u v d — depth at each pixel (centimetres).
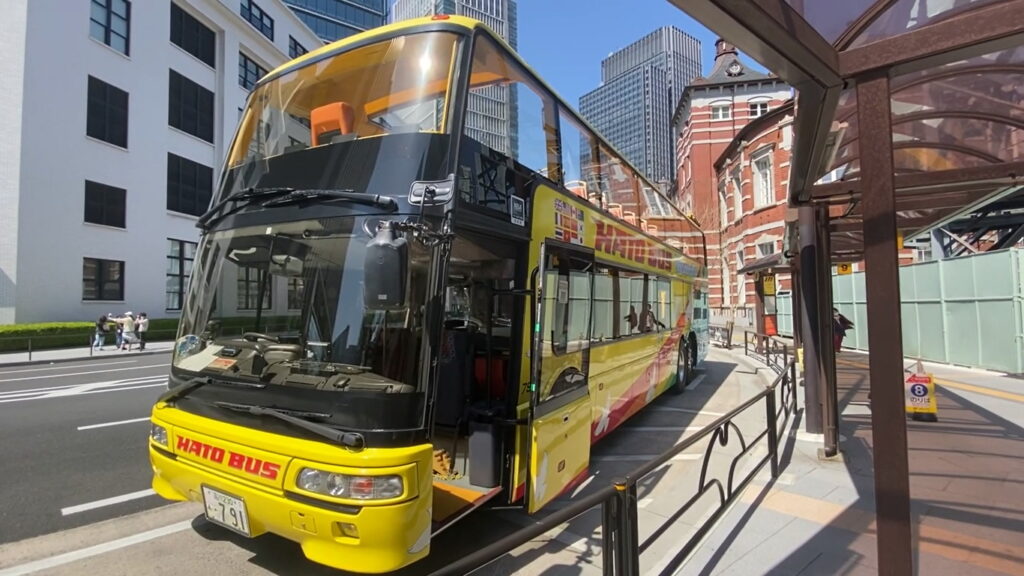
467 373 495
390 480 302
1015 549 399
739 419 891
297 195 368
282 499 317
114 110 2295
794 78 300
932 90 489
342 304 341
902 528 268
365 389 318
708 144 4288
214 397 370
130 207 2362
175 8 2683
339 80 423
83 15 2144
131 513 485
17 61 1931
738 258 3309
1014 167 498
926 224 811
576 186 604
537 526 229
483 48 424
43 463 627
